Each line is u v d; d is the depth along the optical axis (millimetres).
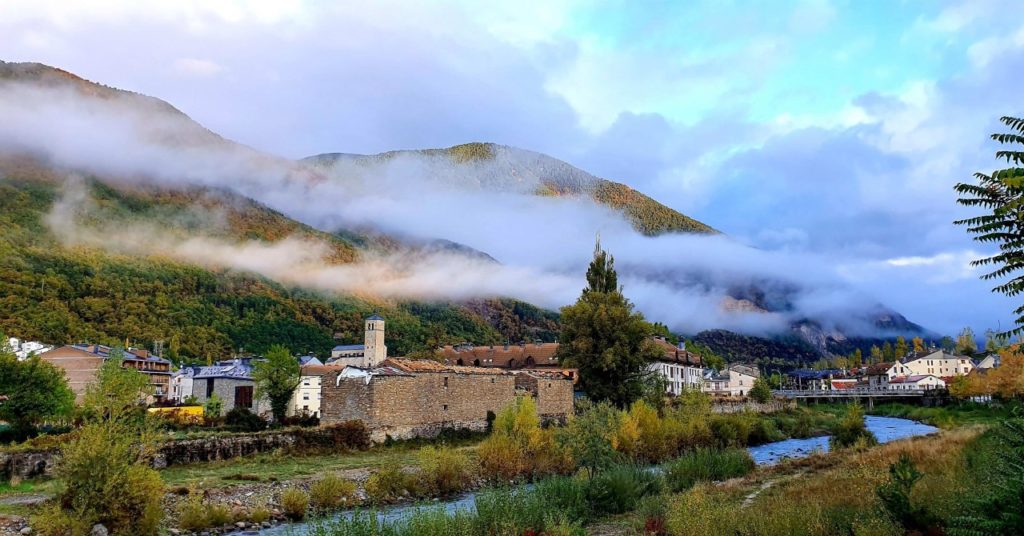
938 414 100188
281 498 34344
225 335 186875
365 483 39844
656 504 27250
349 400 59188
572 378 83625
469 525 21812
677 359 136250
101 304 174375
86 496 24391
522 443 44969
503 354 130500
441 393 64625
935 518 16406
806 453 62188
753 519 19609
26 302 157000
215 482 38000
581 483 31406
